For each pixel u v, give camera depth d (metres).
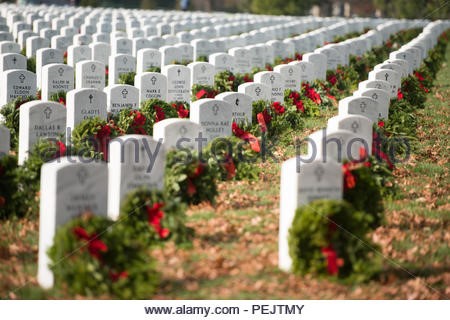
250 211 13.05
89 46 30.38
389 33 43.88
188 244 10.90
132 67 26.70
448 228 12.84
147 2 74.69
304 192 10.31
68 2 69.62
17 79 20.83
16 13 48.00
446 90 29.11
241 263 10.64
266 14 71.50
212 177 13.17
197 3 77.88
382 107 19.09
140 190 10.95
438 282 10.59
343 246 9.91
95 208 10.19
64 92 20.88
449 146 19.48
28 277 10.38
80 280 9.22
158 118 18.67
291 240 9.94
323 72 27.47
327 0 72.25
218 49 33.81
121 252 9.44
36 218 12.83
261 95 20.61
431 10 57.12
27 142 15.93
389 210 13.49
